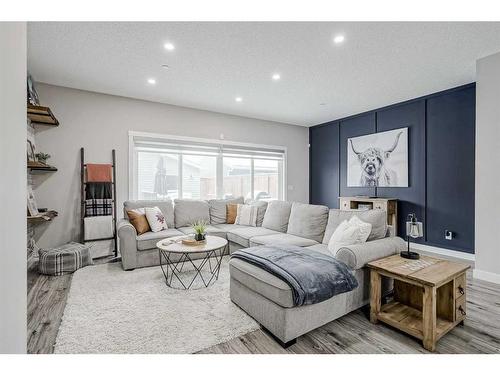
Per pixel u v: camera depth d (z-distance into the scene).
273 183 6.02
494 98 2.85
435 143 4.11
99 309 2.20
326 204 6.04
